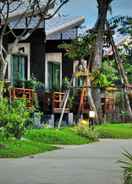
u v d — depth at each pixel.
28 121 22.67
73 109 32.22
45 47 34.91
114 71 36.69
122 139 25.84
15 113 19.89
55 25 35.31
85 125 25.41
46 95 31.05
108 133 26.61
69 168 15.27
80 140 23.31
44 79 33.59
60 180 13.22
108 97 35.81
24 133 21.11
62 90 33.97
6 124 19.55
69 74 38.03
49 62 36.50
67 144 22.48
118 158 17.64
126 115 34.97
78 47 32.66
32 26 30.98
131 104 36.31
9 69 31.61
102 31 32.22
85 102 32.06
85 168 15.30
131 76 41.97
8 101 21.84
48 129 24.86
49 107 30.86
